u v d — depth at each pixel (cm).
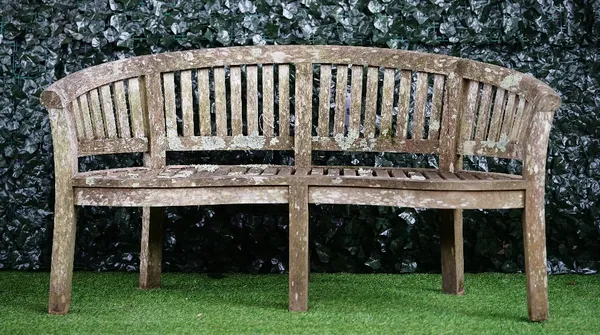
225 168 301
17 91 325
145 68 295
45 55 324
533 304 249
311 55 300
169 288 302
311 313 259
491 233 330
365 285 308
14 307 268
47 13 323
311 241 331
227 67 329
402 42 324
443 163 293
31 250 331
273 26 323
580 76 327
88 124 274
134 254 333
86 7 322
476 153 281
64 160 253
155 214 299
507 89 269
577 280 321
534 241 247
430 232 330
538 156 245
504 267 332
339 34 323
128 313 260
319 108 303
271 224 331
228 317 254
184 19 323
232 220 332
